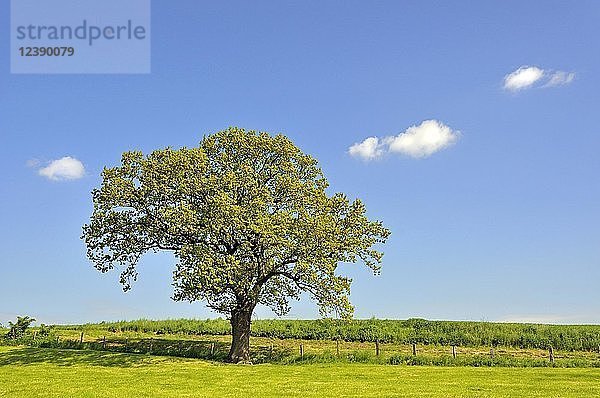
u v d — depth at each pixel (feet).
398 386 109.29
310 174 158.10
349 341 191.21
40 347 175.01
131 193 144.46
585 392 101.91
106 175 147.64
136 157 149.59
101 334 199.52
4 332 194.49
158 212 144.66
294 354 162.91
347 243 145.28
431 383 112.98
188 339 191.72
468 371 131.13
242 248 139.54
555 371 131.34
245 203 143.74
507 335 189.88
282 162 152.56
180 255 135.33
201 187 141.38
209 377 122.21
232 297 144.46
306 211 144.87
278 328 205.57
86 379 119.34
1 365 142.10
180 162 143.64
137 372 129.80
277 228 136.46
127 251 147.13
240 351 148.66
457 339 188.34
